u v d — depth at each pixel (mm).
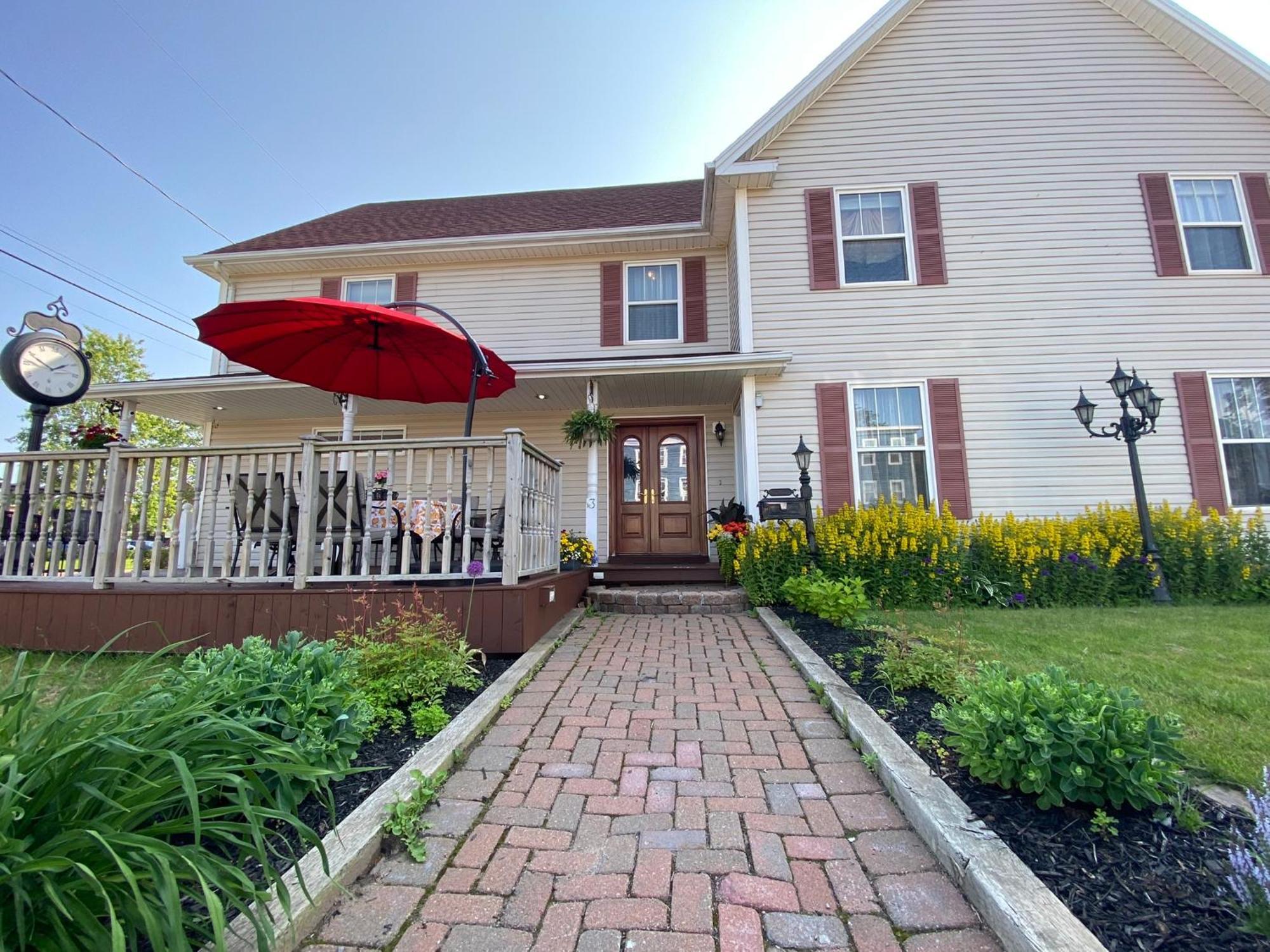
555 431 8898
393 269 9492
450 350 4895
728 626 5316
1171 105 7668
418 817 2047
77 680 1583
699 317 8922
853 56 7766
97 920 1181
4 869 1112
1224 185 7555
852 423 7359
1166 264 7359
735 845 1909
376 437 9180
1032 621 4969
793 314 7590
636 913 1600
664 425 8836
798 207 7785
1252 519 6418
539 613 4586
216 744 1604
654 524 8633
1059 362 7277
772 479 7309
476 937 1515
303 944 1491
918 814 1971
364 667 3061
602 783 2326
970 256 7539
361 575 4180
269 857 1753
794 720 2965
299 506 4215
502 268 9375
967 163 7711
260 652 2373
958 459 7160
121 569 4309
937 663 3188
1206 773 2195
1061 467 7094
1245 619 4957
